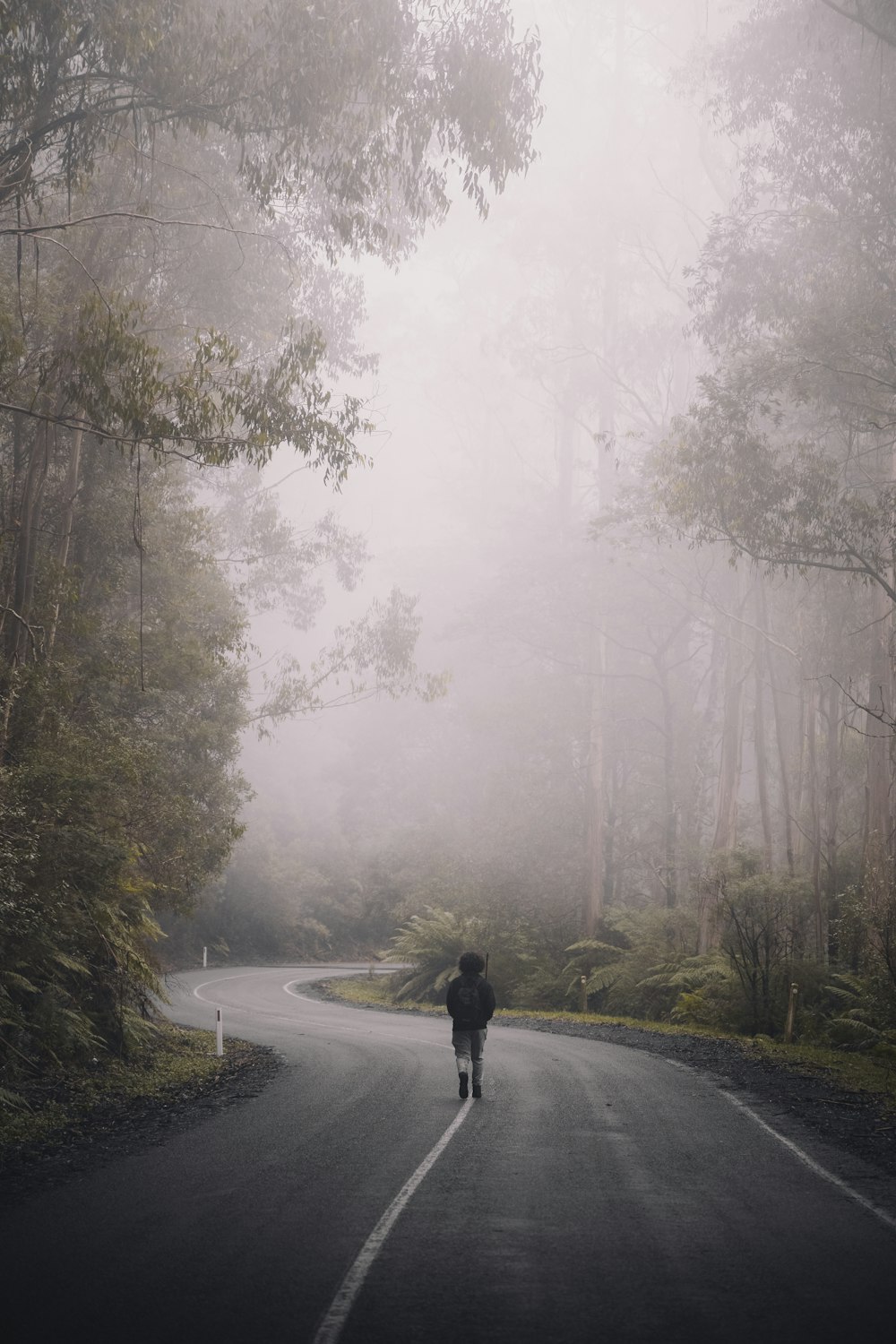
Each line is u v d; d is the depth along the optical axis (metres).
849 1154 9.62
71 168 13.22
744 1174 8.64
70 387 12.09
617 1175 8.51
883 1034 19.06
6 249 18.67
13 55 11.78
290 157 13.80
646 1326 5.17
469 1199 7.62
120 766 15.57
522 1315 5.30
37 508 16.94
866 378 21.14
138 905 17.86
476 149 13.98
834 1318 5.30
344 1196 7.69
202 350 12.67
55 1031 13.96
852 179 20.95
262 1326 5.14
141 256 20.67
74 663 16.50
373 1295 5.59
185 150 18.09
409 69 13.50
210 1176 8.41
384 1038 20.86
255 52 12.53
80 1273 5.96
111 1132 10.62
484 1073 15.07
